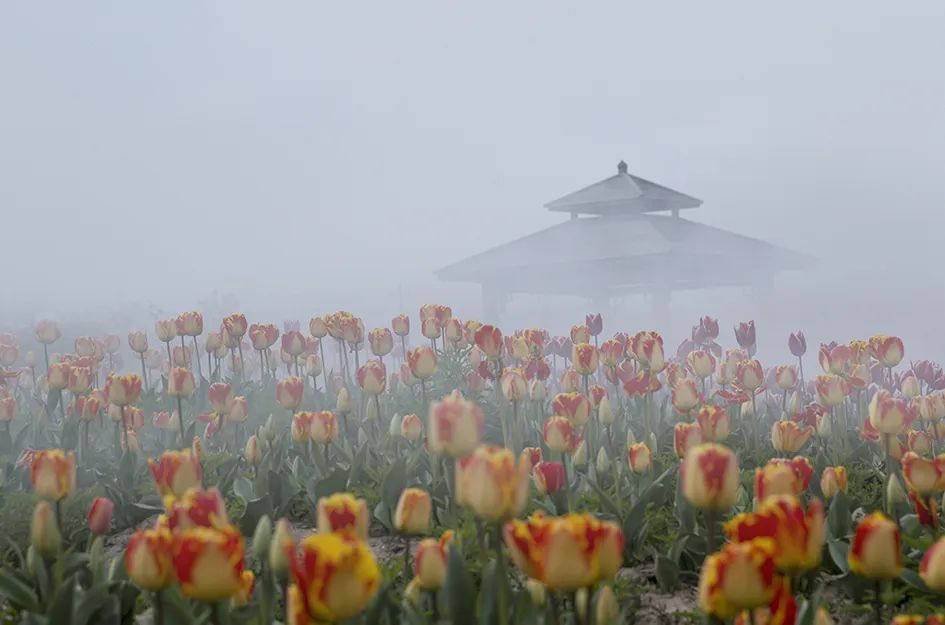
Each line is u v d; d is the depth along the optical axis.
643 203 24.48
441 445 3.20
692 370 7.59
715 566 2.53
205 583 2.65
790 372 7.46
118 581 4.11
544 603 3.41
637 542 5.31
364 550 2.38
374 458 6.88
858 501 6.33
